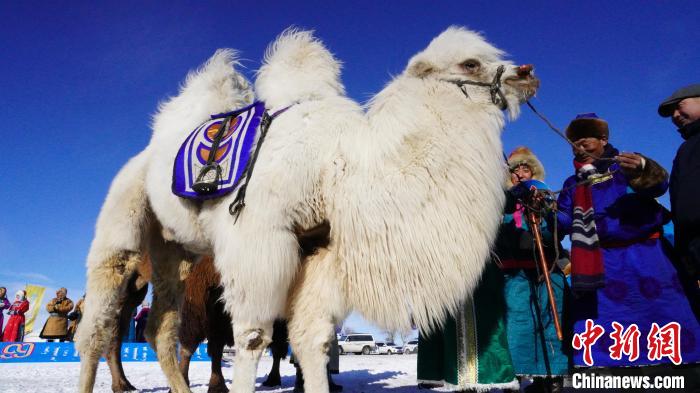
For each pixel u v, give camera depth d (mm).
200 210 4746
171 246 5793
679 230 3387
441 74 4438
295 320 4008
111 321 5246
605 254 3947
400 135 4066
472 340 4344
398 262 3820
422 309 3820
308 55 4965
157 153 5441
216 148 4656
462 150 4066
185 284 5855
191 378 9039
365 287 3873
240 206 4098
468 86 4363
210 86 5754
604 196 4016
